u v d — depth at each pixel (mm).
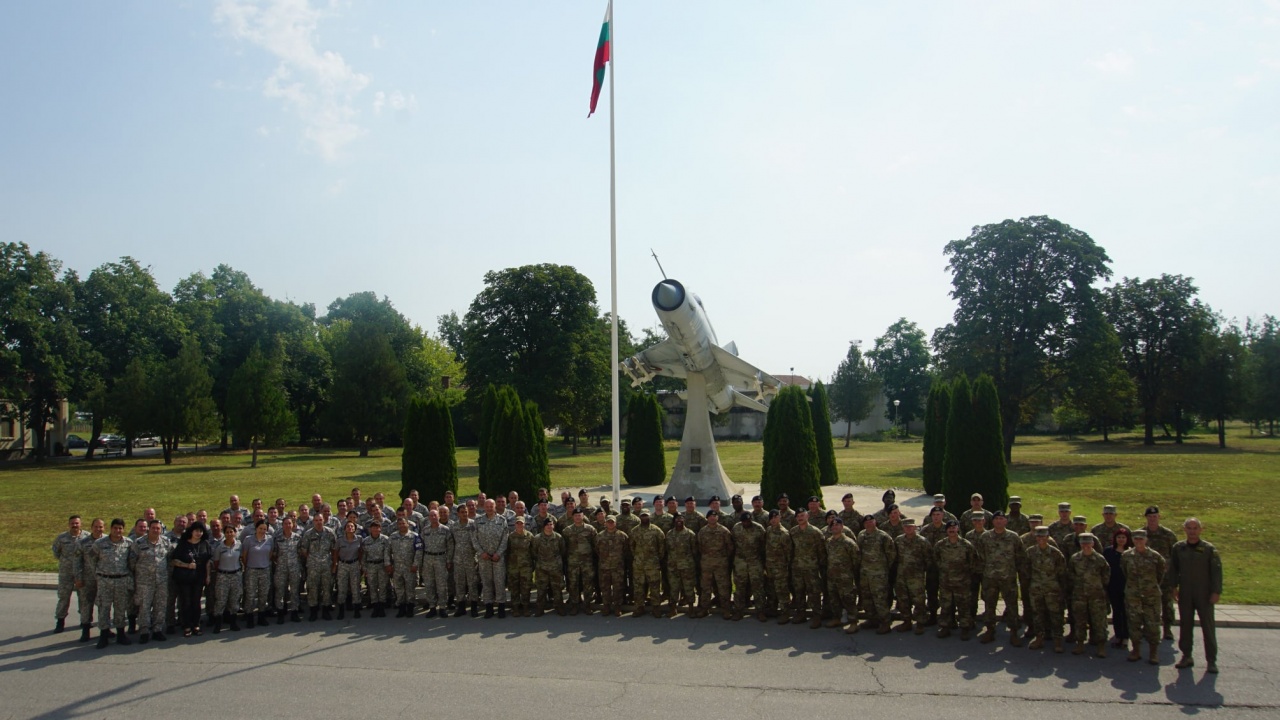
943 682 7902
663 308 17109
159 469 41312
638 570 10742
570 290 44562
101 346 51469
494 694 7656
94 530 10219
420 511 13117
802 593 10250
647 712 7113
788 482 17125
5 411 47312
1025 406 43312
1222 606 10789
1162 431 78625
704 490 21031
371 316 67562
